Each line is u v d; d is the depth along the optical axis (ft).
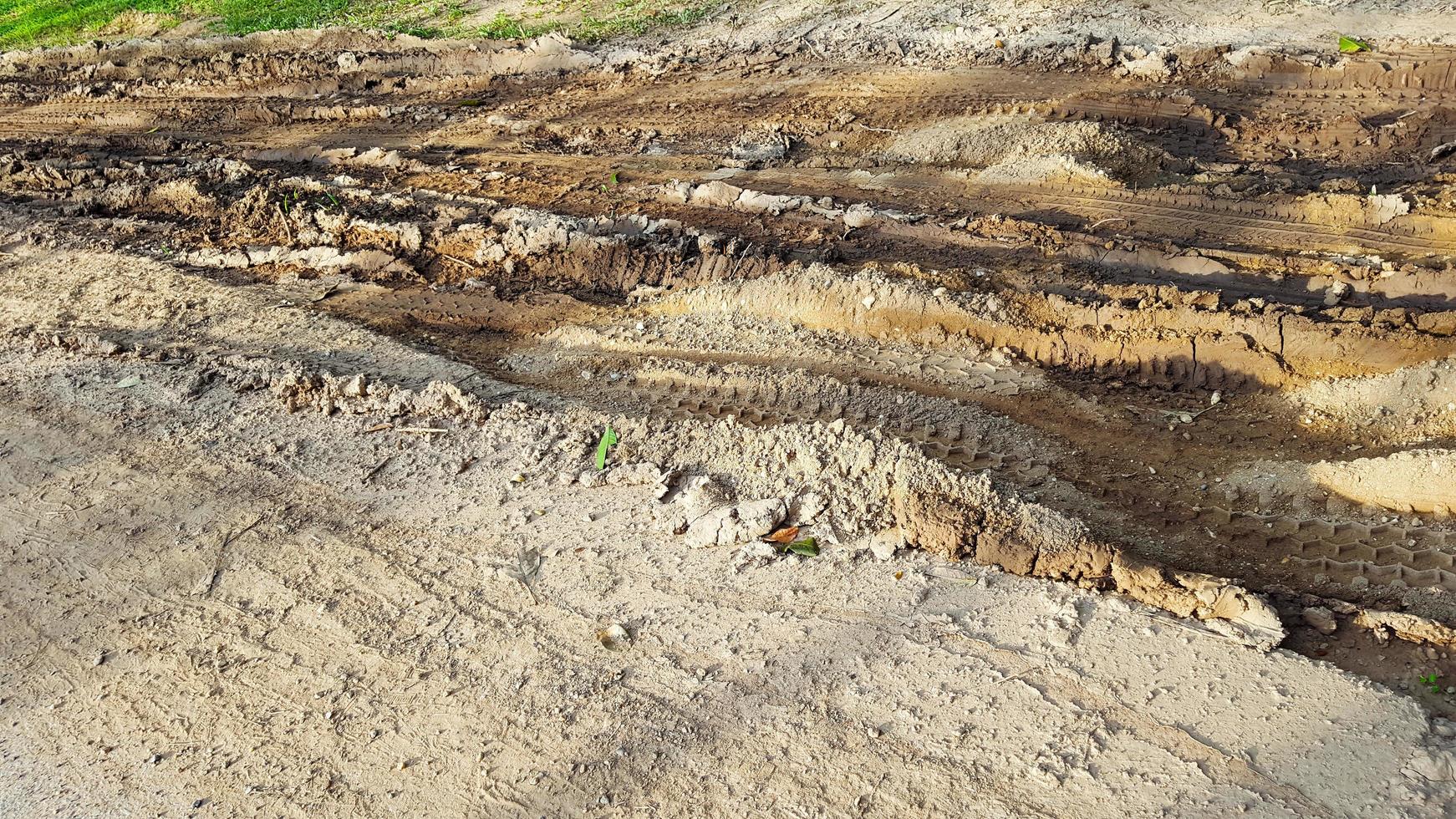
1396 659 14.61
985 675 14.44
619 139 40.65
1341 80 37.40
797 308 26.43
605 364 25.39
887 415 22.38
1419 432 20.44
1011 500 17.31
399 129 44.52
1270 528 18.33
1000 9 46.16
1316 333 22.97
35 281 31.60
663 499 18.69
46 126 48.85
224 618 17.39
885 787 13.14
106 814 14.30
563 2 55.52
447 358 26.17
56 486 21.15
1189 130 35.81
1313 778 12.50
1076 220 30.86
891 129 38.24
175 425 22.85
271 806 14.06
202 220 35.96
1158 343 23.75
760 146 38.24
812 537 17.26
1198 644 14.61
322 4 61.16
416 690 15.49
